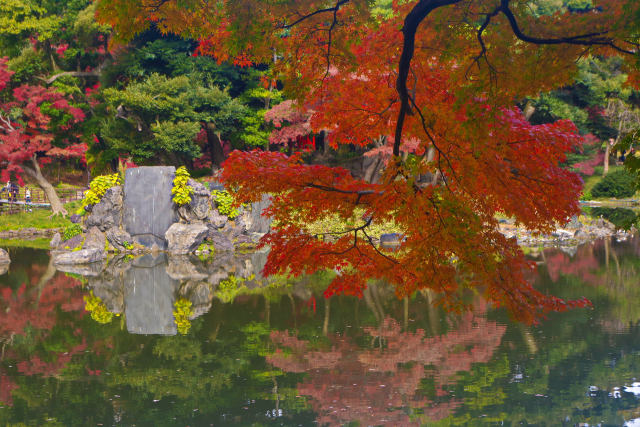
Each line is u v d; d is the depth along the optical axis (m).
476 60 4.89
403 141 24.33
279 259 5.89
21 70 39.94
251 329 11.05
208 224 23.97
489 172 4.89
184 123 37.00
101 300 14.03
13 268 19.14
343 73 5.90
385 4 36.06
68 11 43.06
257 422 6.66
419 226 5.18
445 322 11.16
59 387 7.98
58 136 42.50
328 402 7.23
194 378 8.27
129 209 23.73
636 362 8.51
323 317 11.86
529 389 7.51
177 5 5.10
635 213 34.09
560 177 5.03
